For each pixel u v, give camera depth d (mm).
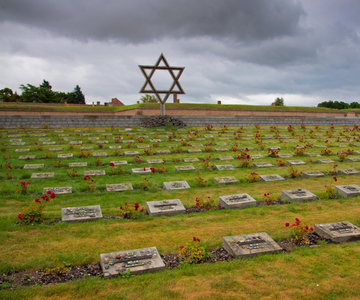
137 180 12820
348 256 6660
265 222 8617
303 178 13875
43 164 14633
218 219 8781
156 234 7715
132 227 8086
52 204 9688
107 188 11516
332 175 14461
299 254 6723
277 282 5641
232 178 13188
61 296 5109
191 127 28500
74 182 12219
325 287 5523
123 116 27734
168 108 39625
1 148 17062
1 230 7547
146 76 26891
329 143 22422
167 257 6602
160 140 22156
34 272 5914
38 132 23312
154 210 9078
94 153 17375
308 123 35281
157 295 5184
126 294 5191
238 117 32344
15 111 35438
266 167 15891
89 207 8969
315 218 8945
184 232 7867
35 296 5074
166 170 14664
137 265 6020
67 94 79938
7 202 9711
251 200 10109
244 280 5688
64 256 6418
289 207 9789
